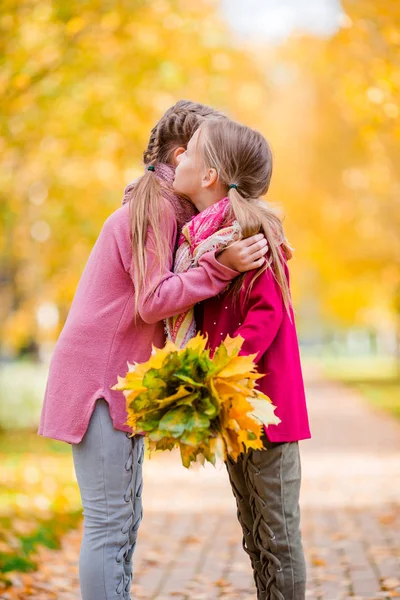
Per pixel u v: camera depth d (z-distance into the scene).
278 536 3.88
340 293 39.84
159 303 3.66
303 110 24.52
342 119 23.88
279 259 3.81
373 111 11.12
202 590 6.07
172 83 14.12
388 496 10.40
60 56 12.39
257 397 3.50
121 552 3.84
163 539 8.06
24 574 6.21
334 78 13.23
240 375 3.40
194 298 3.67
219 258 3.73
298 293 44.47
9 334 20.86
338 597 5.73
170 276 3.72
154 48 13.71
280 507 3.87
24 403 18.22
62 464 12.88
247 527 4.08
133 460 3.90
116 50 13.58
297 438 3.83
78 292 3.97
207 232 3.73
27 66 12.17
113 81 13.84
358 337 92.94
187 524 8.86
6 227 15.73
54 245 16.75
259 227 3.74
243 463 3.92
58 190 15.41
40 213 16.58
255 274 3.75
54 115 13.93
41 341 22.12
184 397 3.37
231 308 3.87
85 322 3.84
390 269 28.33
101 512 3.82
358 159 23.50
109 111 13.91
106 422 3.81
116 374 3.83
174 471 13.47
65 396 3.82
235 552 7.45
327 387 36.25
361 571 6.51
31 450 14.56
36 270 19.14
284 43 17.70
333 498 10.39
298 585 3.91
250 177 3.91
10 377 18.58
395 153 18.02
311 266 36.94
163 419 3.32
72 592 5.90
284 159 25.56
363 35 10.89
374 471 12.76
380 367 53.56
